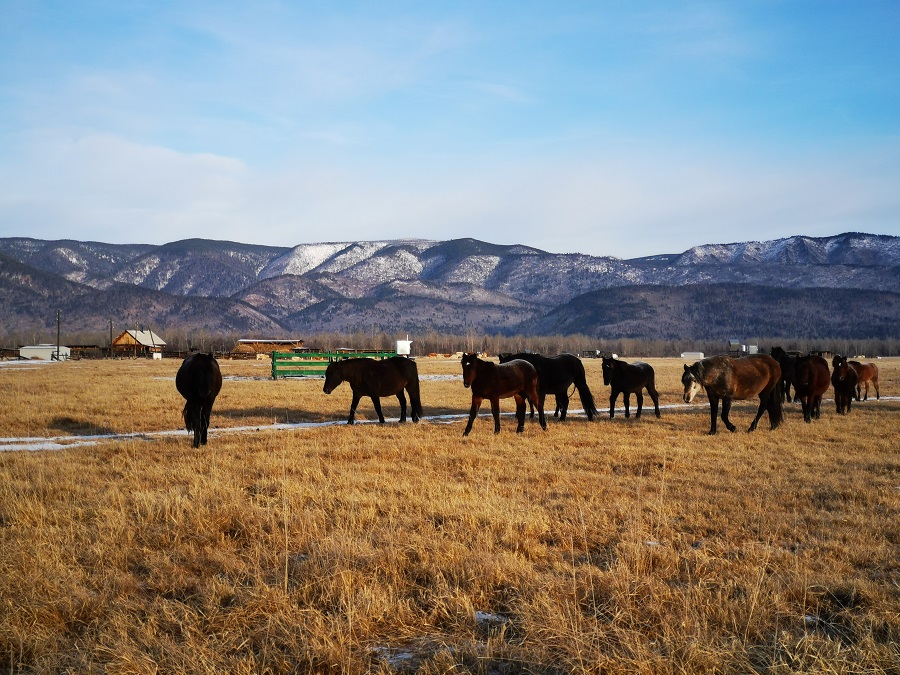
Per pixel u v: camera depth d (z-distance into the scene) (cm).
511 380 1598
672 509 849
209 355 1437
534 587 563
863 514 836
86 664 438
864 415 2144
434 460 1228
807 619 523
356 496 891
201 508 813
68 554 659
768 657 452
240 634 486
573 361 1955
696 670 430
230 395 2758
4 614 510
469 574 597
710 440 1518
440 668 438
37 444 1488
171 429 1755
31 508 814
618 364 1947
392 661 460
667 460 1237
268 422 1919
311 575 591
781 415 1761
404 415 1944
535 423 1864
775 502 903
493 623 517
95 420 1872
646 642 469
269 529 759
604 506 860
